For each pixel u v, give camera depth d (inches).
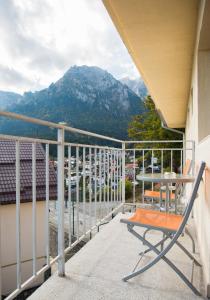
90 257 97.0
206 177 87.8
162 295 73.5
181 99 295.4
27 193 168.7
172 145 573.0
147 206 169.0
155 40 154.1
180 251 104.7
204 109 123.6
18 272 63.6
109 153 144.9
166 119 427.2
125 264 91.4
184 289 76.6
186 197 172.7
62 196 81.8
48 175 76.5
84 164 107.3
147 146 498.3
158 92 265.9
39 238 197.2
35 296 71.7
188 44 159.2
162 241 90.2
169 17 129.8
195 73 144.2
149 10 123.8
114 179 155.4
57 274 83.7
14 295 61.9
